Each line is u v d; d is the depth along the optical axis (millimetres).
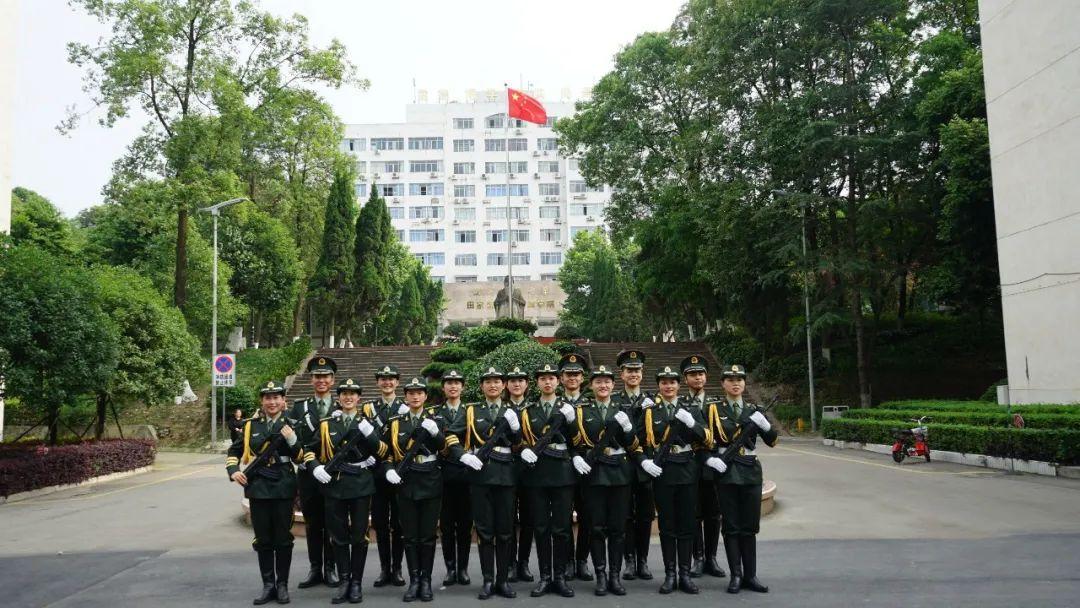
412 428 7203
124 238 37125
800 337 34562
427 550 6879
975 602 6223
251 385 31719
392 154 85625
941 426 19156
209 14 31359
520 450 7082
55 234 33938
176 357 24016
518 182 85438
